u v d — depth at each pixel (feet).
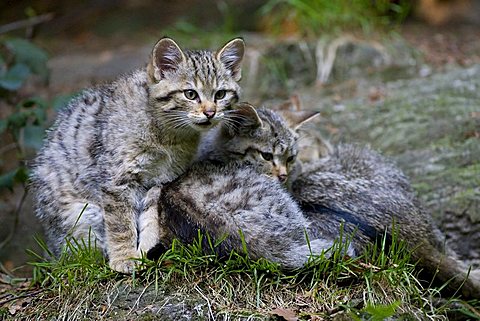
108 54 58.29
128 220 29.94
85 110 32.45
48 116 49.42
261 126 33.99
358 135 44.98
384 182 34.81
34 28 64.13
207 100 30.94
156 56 30.68
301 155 37.52
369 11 57.36
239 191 29.58
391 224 32.01
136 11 67.10
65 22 66.03
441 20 63.62
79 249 30.22
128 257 29.35
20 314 29.30
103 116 31.24
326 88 52.65
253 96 52.21
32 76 54.65
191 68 30.94
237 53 32.81
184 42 56.80
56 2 67.41
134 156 30.07
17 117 41.06
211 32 59.82
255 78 53.01
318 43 54.54
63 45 62.75
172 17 65.57
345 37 55.42
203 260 28.66
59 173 32.22
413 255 32.09
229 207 29.07
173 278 28.58
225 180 30.30
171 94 30.45
